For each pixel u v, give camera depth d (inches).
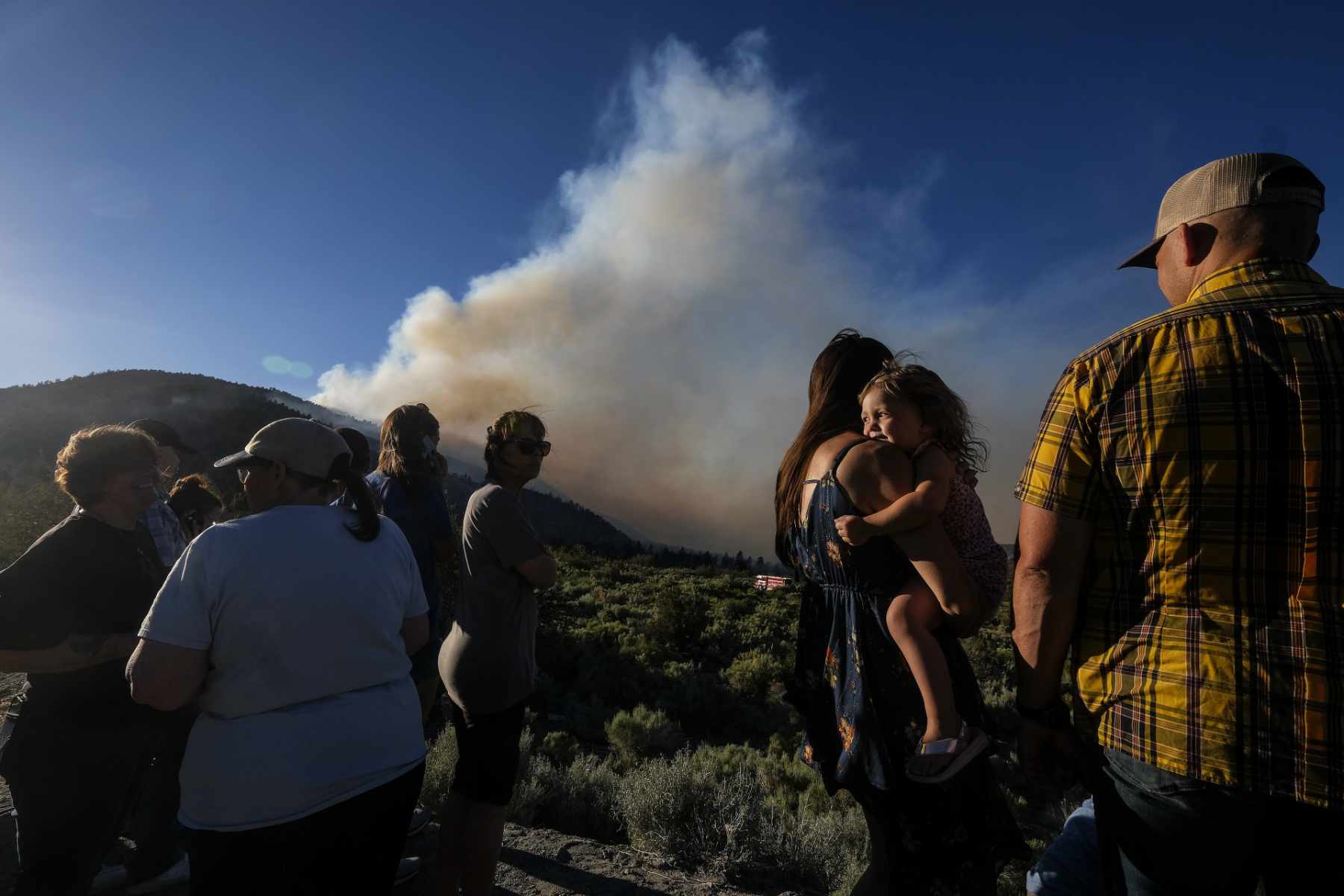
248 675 73.7
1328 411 49.5
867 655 71.4
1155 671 52.2
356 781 75.6
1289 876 49.8
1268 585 49.6
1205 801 49.9
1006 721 433.7
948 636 72.2
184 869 129.9
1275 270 56.9
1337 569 48.5
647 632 687.7
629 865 148.7
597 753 369.1
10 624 91.3
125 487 102.7
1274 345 51.9
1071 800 320.8
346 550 81.3
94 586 96.7
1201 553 51.5
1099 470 57.5
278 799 71.6
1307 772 46.2
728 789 211.8
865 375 81.9
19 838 99.0
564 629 637.3
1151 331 56.8
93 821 100.2
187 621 72.2
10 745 98.0
